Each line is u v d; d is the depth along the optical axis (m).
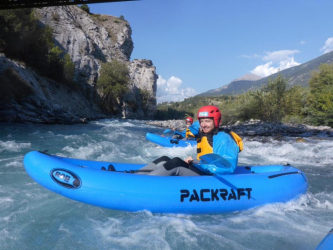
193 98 197.50
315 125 19.50
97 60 55.50
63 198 3.33
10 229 2.49
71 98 33.28
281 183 3.52
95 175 2.99
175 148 8.43
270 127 15.77
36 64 29.38
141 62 71.00
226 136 3.17
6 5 13.50
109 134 12.20
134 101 61.34
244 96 22.47
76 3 12.63
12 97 16.47
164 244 2.34
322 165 6.50
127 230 2.59
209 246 2.35
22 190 3.56
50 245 2.26
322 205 3.57
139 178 3.03
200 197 3.03
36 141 8.38
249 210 3.23
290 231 2.71
